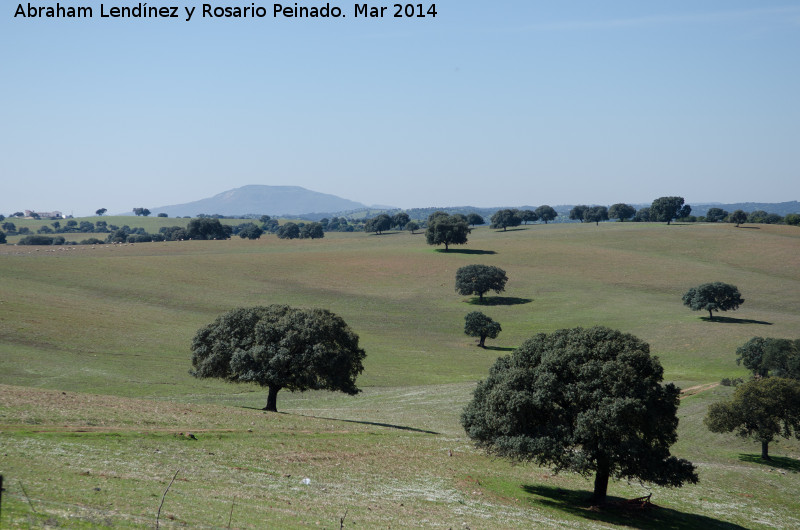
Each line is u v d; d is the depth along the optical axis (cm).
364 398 8325
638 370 4347
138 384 7775
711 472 5912
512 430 4388
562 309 15250
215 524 2503
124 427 4284
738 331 12700
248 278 17688
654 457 4250
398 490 3912
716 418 6788
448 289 17350
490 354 11856
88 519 2252
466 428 4769
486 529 3247
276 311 6938
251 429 4897
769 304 15250
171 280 16525
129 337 10562
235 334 6719
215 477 3459
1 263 16238
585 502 4450
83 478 2933
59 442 3597
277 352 6366
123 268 17312
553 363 4438
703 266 19425
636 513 4328
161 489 2966
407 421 6812
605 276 18562
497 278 15962
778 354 8875
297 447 4562
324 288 17125
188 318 12750
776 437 7494
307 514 2959
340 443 4944
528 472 5128
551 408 4350
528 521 3625
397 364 10731
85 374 7975
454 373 10250
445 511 3547
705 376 10031
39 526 2064
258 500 3089
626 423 4169
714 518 4519
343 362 6538
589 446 4294
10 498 2377
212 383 8431
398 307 15575
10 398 4516
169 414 4978
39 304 12031
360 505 3366
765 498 5269
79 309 12162
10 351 8688
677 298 16162
